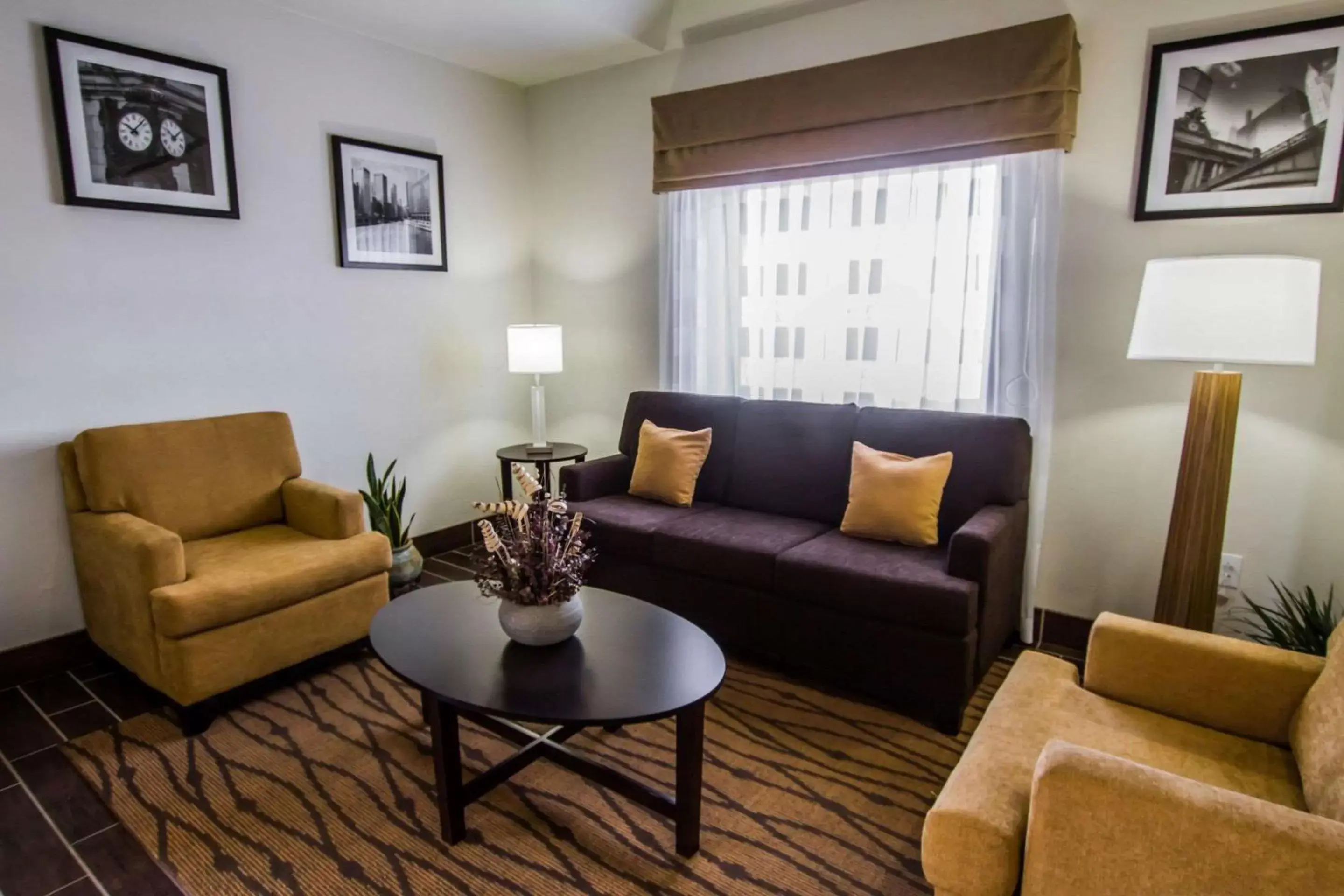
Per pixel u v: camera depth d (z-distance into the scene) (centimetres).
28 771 204
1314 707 138
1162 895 105
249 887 164
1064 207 264
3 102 235
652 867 171
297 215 315
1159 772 110
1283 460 238
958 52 266
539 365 362
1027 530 275
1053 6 258
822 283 318
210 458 275
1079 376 270
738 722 232
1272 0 225
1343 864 94
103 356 264
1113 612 270
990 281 279
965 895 124
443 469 390
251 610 228
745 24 324
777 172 318
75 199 250
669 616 205
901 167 290
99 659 270
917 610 221
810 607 246
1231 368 243
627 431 359
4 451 246
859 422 296
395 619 203
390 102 344
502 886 165
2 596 250
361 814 188
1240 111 232
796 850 176
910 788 199
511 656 180
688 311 357
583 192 397
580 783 201
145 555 215
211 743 218
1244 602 249
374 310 349
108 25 254
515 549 182
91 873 167
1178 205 245
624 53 354
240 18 288
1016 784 132
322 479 337
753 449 319
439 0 296
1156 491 261
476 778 186
